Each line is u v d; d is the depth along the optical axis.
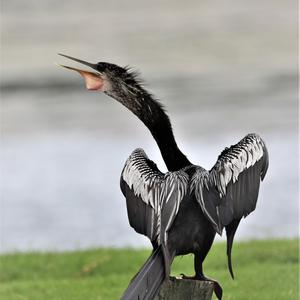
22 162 25.09
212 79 36.78
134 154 7.40
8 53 42.88
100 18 50.78
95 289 11.47
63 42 45.41
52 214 19.47
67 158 25.38
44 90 35.56
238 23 48.22
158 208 6.95
